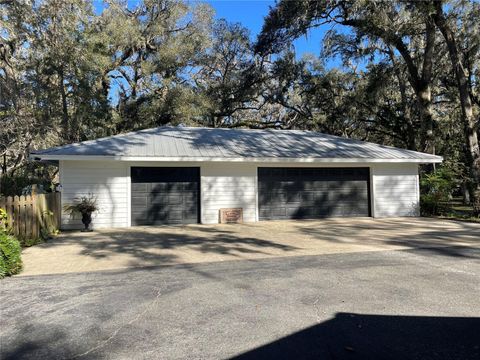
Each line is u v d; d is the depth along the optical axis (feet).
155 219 48.03
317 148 55.21
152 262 25.44
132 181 47.42
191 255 27.68
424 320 14.56
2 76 65.21
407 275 21.08
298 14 68.64
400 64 77.51
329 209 54.24
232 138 57.16
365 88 85.40
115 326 14.21
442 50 70.90
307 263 24.47
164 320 14.71
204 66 101.04
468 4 55.42
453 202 98.58
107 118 77.87
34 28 65.21
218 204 49.98
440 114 90.94
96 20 76.74
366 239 34.53
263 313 15.34
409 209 56.29
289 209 52.75
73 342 12.91
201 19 91.91
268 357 11.77
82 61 69.97
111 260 26.22
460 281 19.81
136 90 88.58
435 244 31.27
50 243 33.86
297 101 96.99
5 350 12.37
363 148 57.57
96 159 43.70
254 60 94.32
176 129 61.31
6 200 31.07
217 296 17.53
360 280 20.07
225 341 12.85
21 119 62.34
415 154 56.34
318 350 12.21
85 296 17.87
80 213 44.86
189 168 49.39
